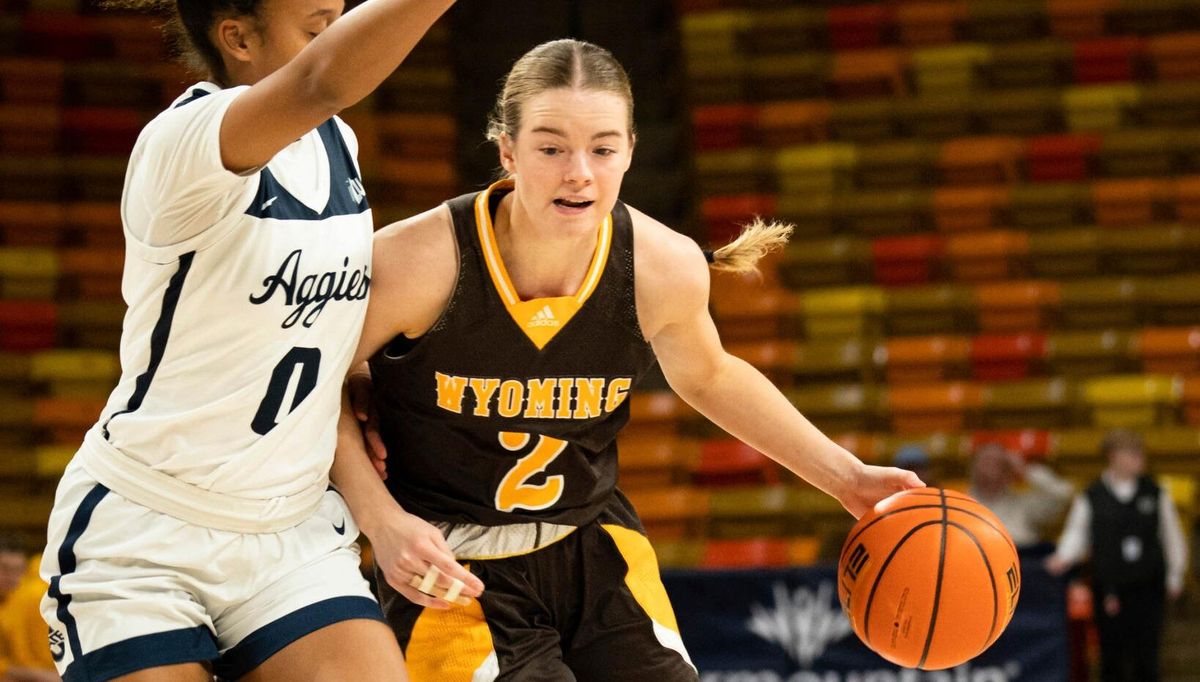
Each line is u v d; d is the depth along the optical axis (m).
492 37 20.58
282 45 3.82
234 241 3.66
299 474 3.87
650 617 4.49
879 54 19.06
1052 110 18.33
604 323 4.25
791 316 16.41
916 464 11.52
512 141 4.02
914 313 16.36
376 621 3.86
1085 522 12.58
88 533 3.73
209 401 3.71
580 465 4.38
